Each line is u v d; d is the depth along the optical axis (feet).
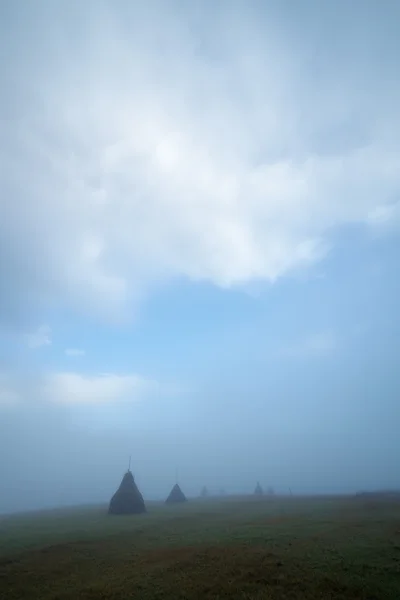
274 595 52.19
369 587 53.42
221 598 52.21
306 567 61.00
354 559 63.93
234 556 69.15
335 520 107.34
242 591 53.93
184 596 53.36
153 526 117.08
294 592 52.85
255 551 71.61
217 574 60.54
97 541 93.66
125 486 177.37
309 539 79.71
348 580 55.57
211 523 117.19
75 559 76.43
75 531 114.42
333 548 70.95
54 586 61.05
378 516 112.47
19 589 60.39
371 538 78.33
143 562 70.95
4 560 77.51
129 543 89.71
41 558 78.23
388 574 57.41
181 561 68.59
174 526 114.93
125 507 168.55
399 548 69.26
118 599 53.72
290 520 112.78
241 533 92.79
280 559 65.31
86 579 63.62
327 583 54.90
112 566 70.03
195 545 81.87
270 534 88.48
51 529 123.65
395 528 88.69
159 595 54.13
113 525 125.18
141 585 58.08
